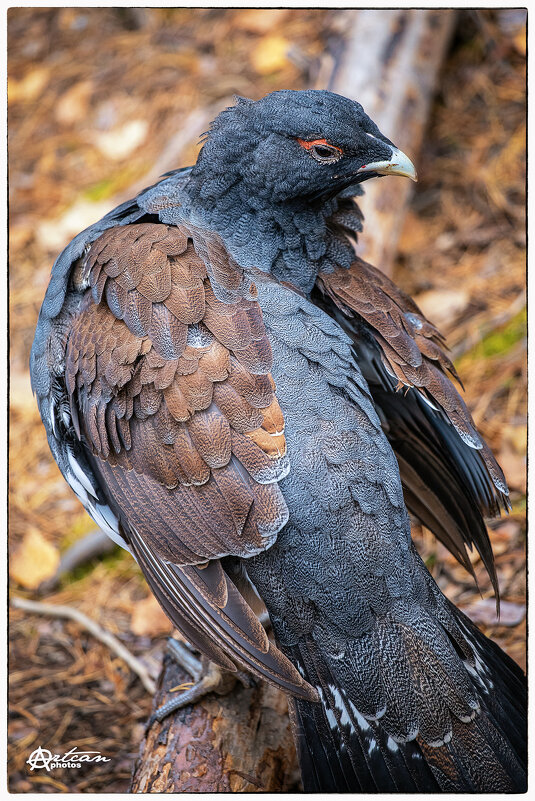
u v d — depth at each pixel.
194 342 4.82
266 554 4.79
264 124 5.27
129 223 5.61
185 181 5.66
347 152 5.24
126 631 7.68
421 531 7.66
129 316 4.98
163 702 5.80
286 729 5.59
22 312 10.02
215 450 4.66
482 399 8.27
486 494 5.50
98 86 11.84
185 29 12.18
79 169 11.19
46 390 5.54
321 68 9.91
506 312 8.84
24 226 10.77
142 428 4.85
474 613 6.84
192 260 5.06
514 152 10.10
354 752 4.71
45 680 7.38
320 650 4.80
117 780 6.56
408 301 5.79
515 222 9.65
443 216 9.98
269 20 11.83
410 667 4.76
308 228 5.45
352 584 4.75
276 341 4.97
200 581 4.71
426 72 10.05
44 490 8.88
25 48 12.58
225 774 5.27
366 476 4.82
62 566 8.19
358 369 5.10
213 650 4.71
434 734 4.75
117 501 4.95
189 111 11.17
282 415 4.75
